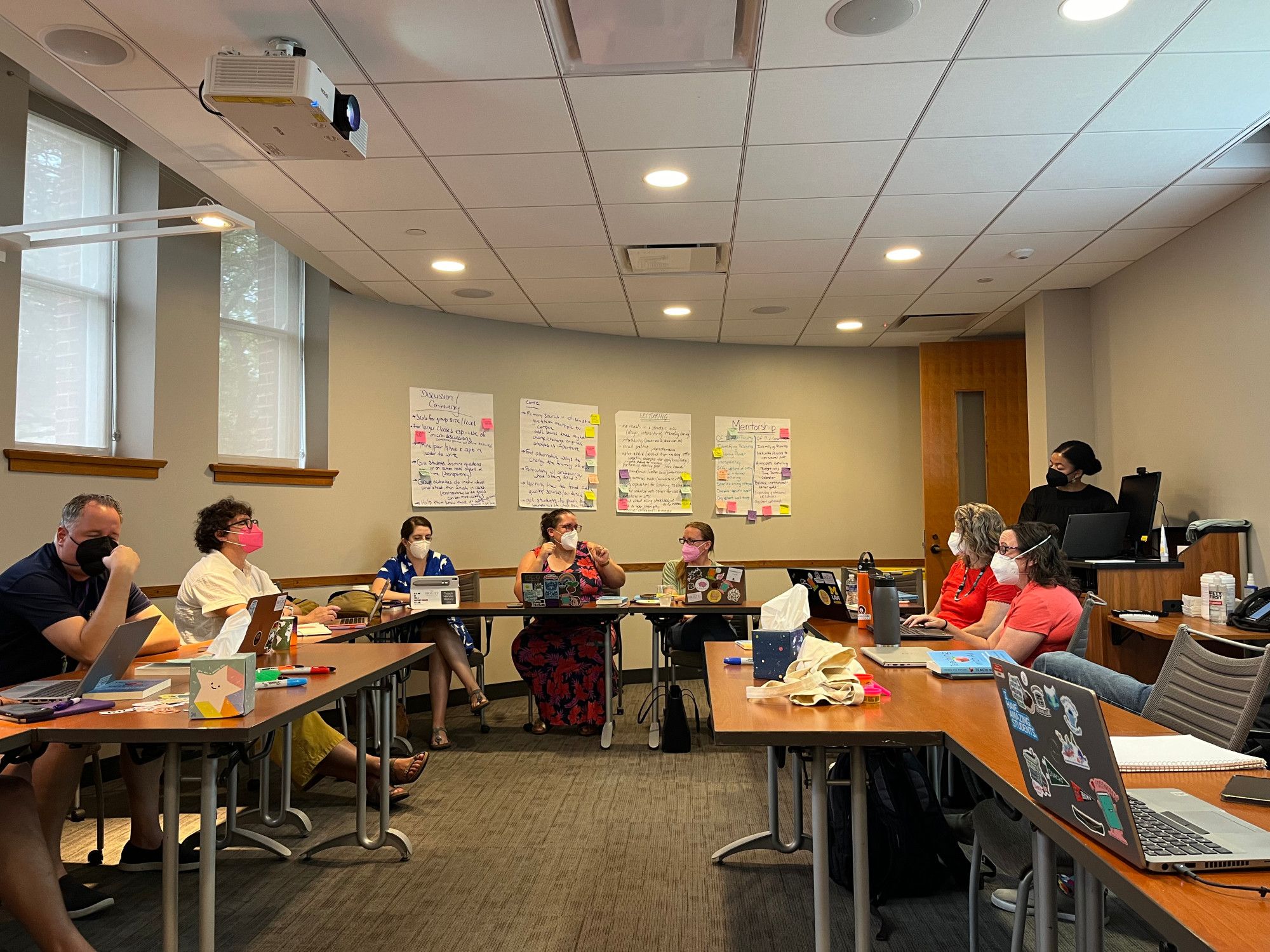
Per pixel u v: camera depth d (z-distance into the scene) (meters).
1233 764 1.61
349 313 6.27
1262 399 4.36
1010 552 3.32
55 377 4.62
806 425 8.06
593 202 4.42
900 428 8.19
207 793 2.18
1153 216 4.72
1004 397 7.64
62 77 3.22
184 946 2.61
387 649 3.41
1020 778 1.57
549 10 2.82
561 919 2.79
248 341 5.80
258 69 2.83
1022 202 4.48
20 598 2.86
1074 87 3.29
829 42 2.97
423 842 3.51
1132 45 3.01
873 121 3.56
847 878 2.93
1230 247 4.58
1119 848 1.19
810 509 8.02
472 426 6.86
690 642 5.22
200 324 5.26
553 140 3.71
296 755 3.88
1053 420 6.16
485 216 4.62
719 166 3.98
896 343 7.99
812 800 2.11
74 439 4.71
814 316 6.90
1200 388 4.89
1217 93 3.35
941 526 7.60
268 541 5.65
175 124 3.57
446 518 6.71
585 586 5.44
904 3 2.75
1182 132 3.69
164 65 3.12
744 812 3.84
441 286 6.00
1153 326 5.36
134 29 2.91
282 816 3.67
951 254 5.32
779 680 2.55
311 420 6.16
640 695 6.82
